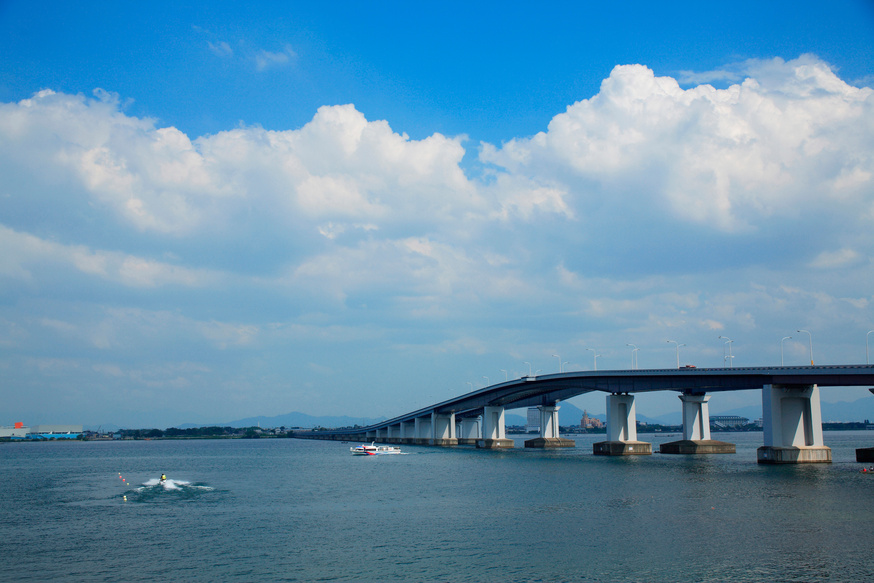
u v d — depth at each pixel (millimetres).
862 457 120500
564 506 73250
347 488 96812
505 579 43812
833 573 44188
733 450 165000
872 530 57094
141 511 74750
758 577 43500
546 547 52250
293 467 146500
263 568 47312
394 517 67750
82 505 80875
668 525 60438
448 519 65875
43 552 53188
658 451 176875
